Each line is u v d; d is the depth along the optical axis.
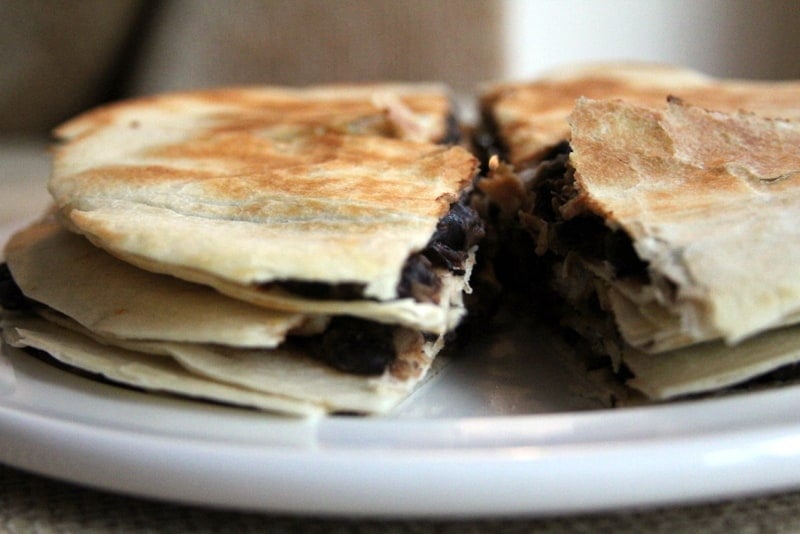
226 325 0.22
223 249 0.22
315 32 0.71
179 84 0.71
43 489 0.22
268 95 0.42
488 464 0.19
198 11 0.70
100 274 0.25
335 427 0.21
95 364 0.23
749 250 0.22
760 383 0.23
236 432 0.21
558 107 0.36
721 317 0.21
